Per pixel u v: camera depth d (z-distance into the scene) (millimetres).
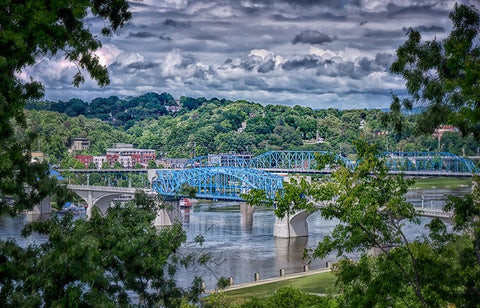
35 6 44969
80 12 47438
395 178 46594
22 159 49906
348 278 46688
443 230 47344
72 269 44844
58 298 46094
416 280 44312
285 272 145125
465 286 44125
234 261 159625
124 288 53750
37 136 52156
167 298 54500
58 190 52406
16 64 46969
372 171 46844
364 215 44312
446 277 43406
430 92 48594
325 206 50688
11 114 44750
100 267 49375
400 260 44656
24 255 47375
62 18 49625
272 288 121812
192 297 56750
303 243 193875
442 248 45406
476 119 41188
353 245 45094
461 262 45156
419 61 49500
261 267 151500
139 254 52562
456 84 42625
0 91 44594
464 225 45969
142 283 54438
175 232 55375
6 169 48219
